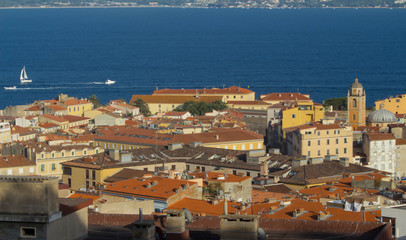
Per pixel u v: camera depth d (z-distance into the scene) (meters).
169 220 124.00
